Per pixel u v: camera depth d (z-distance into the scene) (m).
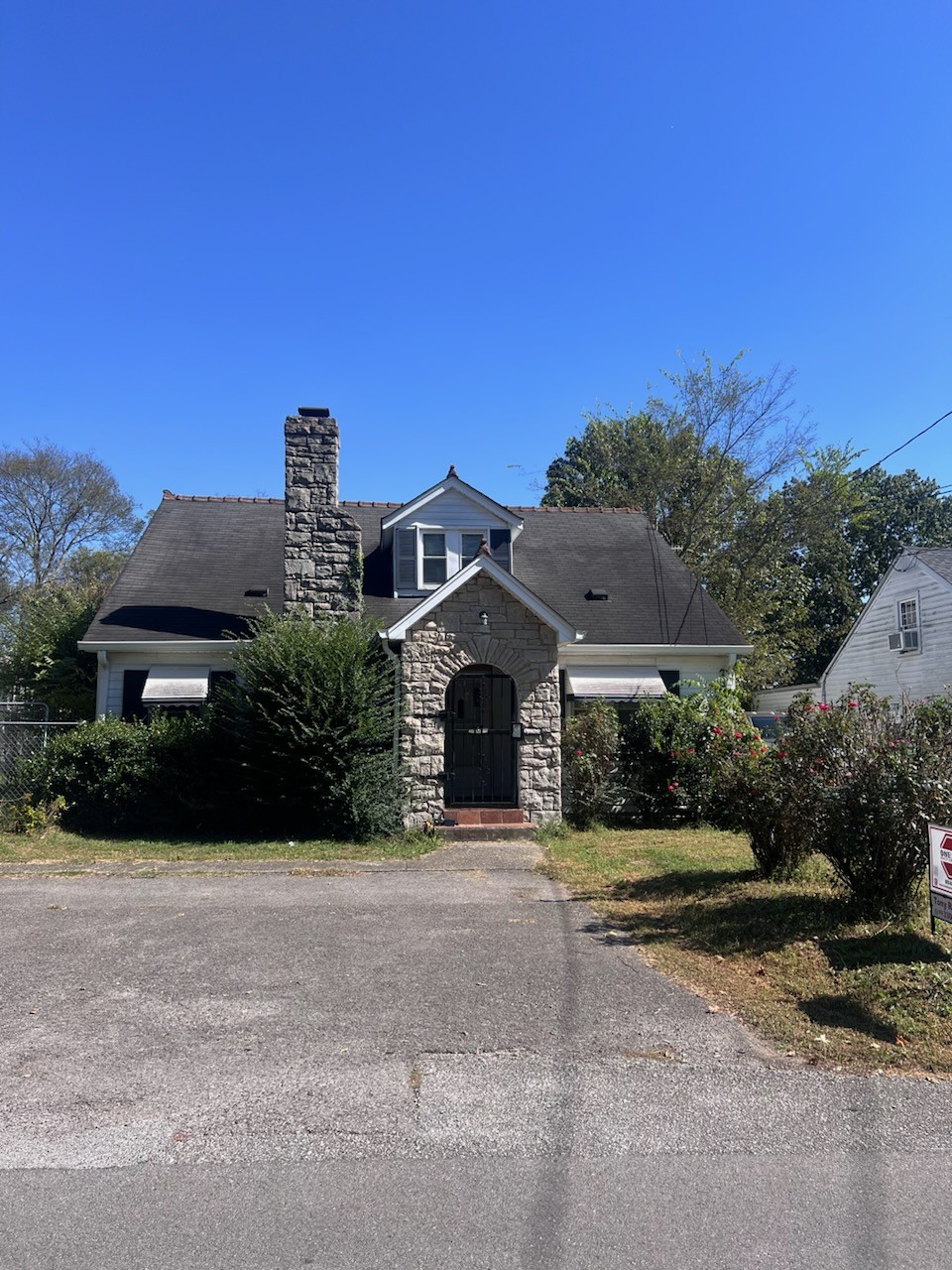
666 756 14.88
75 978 6.34
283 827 13.55
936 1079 4.71
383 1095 4.47
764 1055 5.02
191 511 19.42
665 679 16.72
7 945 7.25
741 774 9.31
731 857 11.31
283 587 16.89
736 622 29.12
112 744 13.53
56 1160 3.82
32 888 9.62
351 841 12.91
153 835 13.24
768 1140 4.05
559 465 37.22
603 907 8.67
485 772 15.92
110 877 10.28
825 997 5.86
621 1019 5.56
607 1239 3.28
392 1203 3.51
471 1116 4.26
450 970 6.55
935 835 6.62
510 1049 5.09
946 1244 3.26
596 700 15.58
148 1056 4.96
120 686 15.45
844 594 37.03
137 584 16.67
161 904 8.82
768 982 6.23
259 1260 3.14
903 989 5.82
